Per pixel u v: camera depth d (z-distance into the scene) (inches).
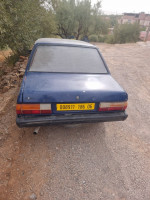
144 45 687.7
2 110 113.0
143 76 248.1
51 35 438.9
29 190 63.6
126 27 925.8
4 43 195.5
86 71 98.2
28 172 71.3
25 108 71.1
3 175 68.6
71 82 84.2
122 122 120.0
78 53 104.6
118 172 76.3
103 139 98.4
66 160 79.8
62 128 104.2
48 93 72.3
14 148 83.4
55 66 94.3
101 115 82.7
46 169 73.8
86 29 946.1
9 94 137.7
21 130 96.9
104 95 79.4
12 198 59.9
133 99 162.7
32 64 92.5
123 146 94.3
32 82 79.8
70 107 77.5
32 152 82.4
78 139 95.7
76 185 67.8
